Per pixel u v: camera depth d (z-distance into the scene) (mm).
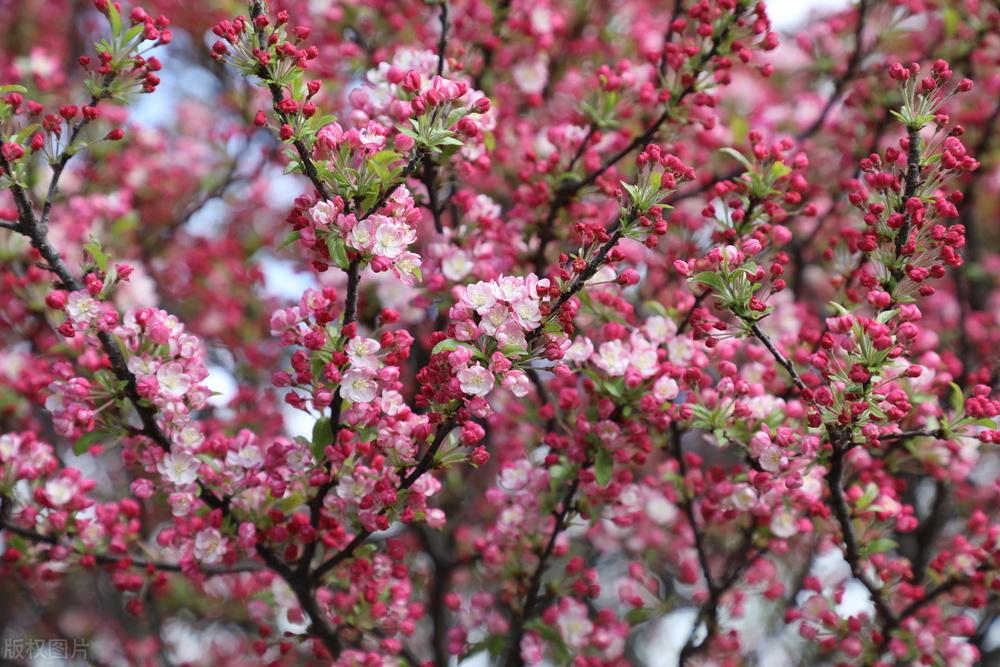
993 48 6145
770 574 5227
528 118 6238
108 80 4008
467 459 3746
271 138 7566
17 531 4273
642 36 6699
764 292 4008
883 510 4430
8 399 5527
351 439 3797
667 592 6062
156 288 7215
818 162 6547
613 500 4496
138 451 4051
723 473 4660
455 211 5281
